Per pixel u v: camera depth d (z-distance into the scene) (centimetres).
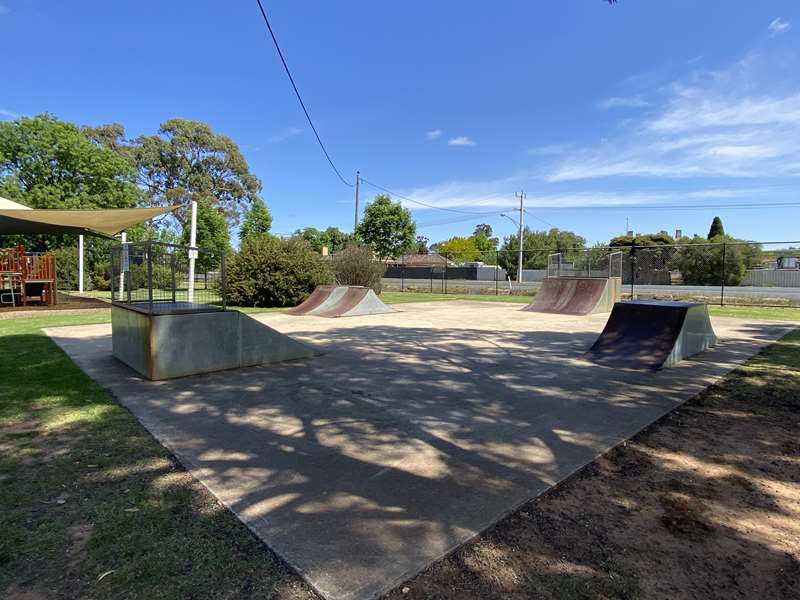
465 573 192
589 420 389
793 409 418
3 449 320
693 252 2847
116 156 2912
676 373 558
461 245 7319
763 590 185
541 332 912
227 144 4719
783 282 2680
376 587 183
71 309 1313
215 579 187
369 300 1264
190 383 507
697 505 252
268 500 253
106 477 279
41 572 191
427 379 529
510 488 269
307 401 443
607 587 185
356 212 3741
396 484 273
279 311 1362
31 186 2636
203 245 2989
